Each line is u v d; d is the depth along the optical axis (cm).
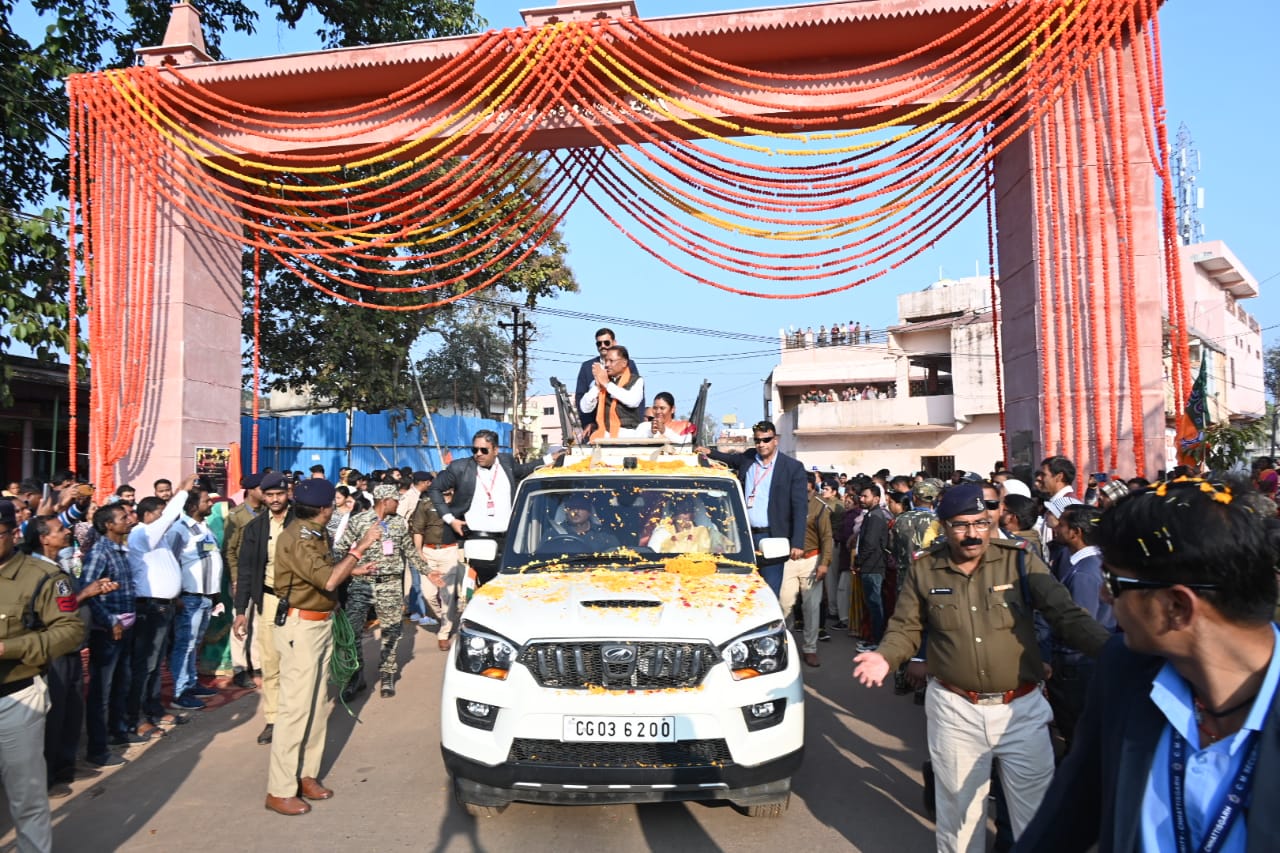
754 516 782
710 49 982
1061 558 473
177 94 1085
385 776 555
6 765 385
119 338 1096
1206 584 144
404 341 1948
